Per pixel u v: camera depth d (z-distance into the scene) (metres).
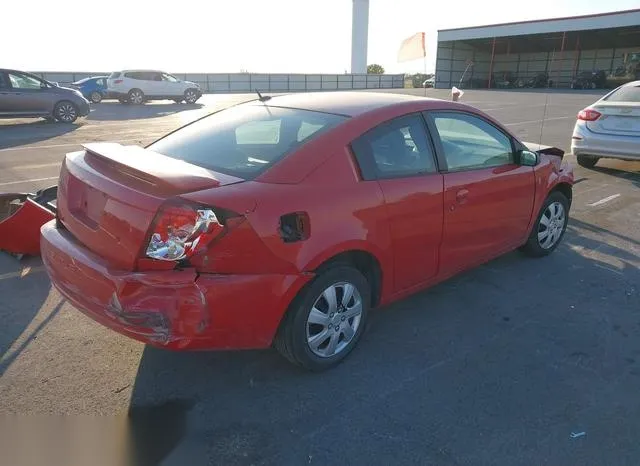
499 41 51.41
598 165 9.82
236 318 2.72
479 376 3.22
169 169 2.79
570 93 38.12
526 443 2.65
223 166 3.10
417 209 3.46
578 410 2.91
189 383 3.12
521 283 4.57
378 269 3.38
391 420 2.82
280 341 3.06
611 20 40.97
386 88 55.72
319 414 2.87
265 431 2.73
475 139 4.07
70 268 2.96
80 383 3.09
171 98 28.03
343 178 3.09
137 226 2.63
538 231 5.00
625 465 2.51
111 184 2.83
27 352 3.39
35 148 11.69
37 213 4.66
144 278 2.58
